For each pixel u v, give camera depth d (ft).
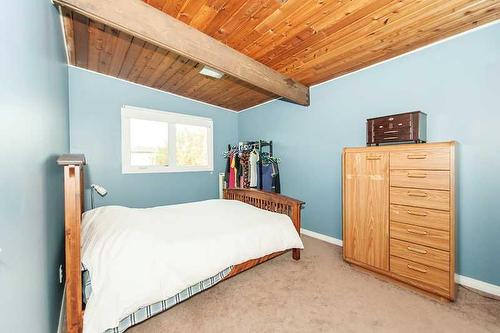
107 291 4.02
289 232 7.47
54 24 5.12
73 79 9.66
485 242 6.28
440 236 5.81
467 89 6.54
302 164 11.41
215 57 7.00
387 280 6.83
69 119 9.48
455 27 6.34
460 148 6.67
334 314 5.36
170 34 5.98
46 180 3.85
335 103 9.92
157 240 5.07
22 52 2.57
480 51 6.31
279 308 5.58
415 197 6.22
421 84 7.42
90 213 6.80
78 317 4.00
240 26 6.45
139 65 9.29
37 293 3.06
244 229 6.43
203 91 11.98
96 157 10.27
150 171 11.74
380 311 5.45
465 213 6.59
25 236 2.61
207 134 13.99
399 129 6.91
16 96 2.35
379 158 6.98
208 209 8.38
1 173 1.96
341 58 8.16
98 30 6.91
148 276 4.44
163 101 12.12
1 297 1.94
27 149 2.74
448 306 5.60
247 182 12.70
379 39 6.98
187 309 5.54
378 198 7.00
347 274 7.20
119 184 10.87
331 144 10.12
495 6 5.46
